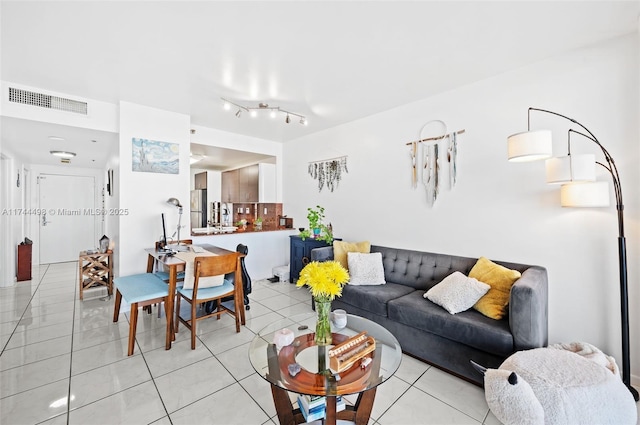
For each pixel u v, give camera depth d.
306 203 4.73
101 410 1.75
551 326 2.35
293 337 1.81
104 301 3.67
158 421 1.68
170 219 3.57
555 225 2.33
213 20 1.85
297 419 1.56
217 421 1.68
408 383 2.05
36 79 2.66
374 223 3.71
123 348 2.49
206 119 3.87
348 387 1.38
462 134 2.87
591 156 1.86
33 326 2.91
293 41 2.09
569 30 1.99
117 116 3.28
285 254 5.03
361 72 2.57
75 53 2.22
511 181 2.56
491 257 2.68
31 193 5.85
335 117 3.80
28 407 1.77
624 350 1.87
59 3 1.67
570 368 1.55
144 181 3.38
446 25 1.93
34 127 3.04
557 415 1.35
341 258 3.38
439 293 2.40
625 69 2.04
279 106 3.39
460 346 2.11
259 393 1.93
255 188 5.17
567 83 2.27
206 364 2.27
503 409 1.42
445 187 3.01
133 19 1.83
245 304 3.43
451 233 2.97
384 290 2.83
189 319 3.15
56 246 6.17
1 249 4.25
